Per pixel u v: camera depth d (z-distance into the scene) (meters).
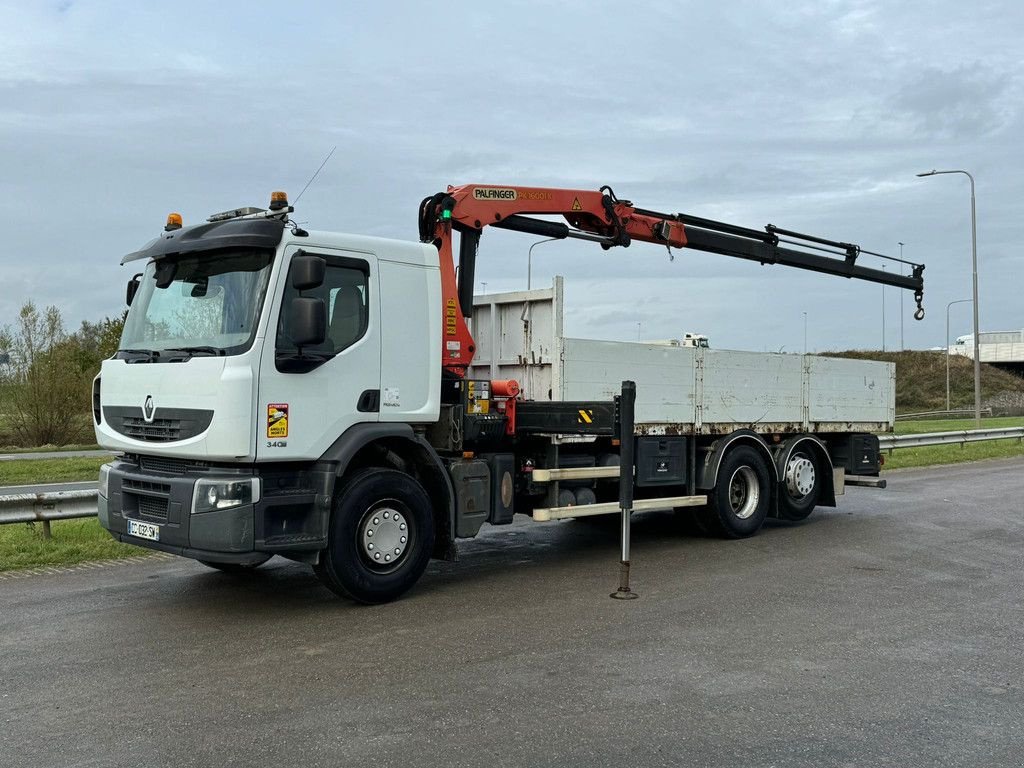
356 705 4.88
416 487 7.52
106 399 7.48
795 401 11.55
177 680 5.34
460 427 8.02
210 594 7.62
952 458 22.22
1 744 4.36
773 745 4.36
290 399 6.73
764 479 10.91
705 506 10.44
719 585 7.97
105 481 7.39
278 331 6.67
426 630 6.45
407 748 4.30
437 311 7.78
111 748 4.31
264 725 4.60
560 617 6.82
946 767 4.14
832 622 6.67
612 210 10.48
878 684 5.27
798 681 5.31
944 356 85.19
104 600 7.40
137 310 7.48
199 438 6.55
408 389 7.53
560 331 8.74
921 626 6.57
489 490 8.20
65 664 5.65
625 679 5.33
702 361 10.25
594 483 9.61
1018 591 7.72
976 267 30.30
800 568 8.77
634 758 4.20
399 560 7.44
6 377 28.66
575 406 8.25
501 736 4.45
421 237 8.82
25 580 8.17
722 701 4.96
